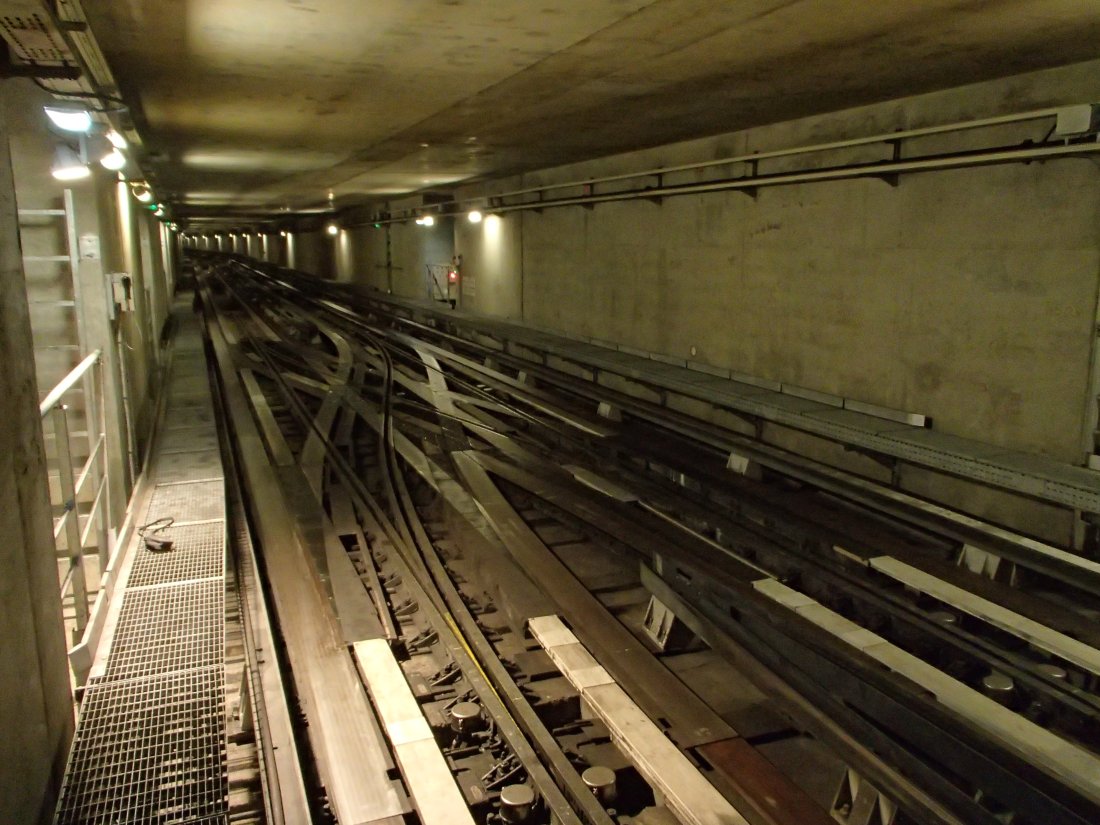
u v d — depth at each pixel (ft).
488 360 51.47
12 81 18.97
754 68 20.15
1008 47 17.85
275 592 19.77
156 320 50.29
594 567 23.50
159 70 20.39
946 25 16.14
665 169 34.83
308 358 53.16
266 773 12.98
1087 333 19.66
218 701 13.47
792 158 28.84
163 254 70.59
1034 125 20.27
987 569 19.90
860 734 14.40
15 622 10.13
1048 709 15.07
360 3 14.92
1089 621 16.67
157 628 15.62
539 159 41.91
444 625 18.44
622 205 40.34
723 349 33.65
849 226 26.63
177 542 19.67
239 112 26.68
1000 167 21.40
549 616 18.79
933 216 23.52
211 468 26.08
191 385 41.19
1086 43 17.46
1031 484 19.42
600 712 15.01
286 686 16.24
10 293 10.63
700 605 19.27
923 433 23.66
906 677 15.10
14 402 10.54
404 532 24.94
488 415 38.29
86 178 19.81
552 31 16.84
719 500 26.08
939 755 13.52
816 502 24.91
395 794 12.56
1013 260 21.29
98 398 18.51
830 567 20.42
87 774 11.90
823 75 21.01
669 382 33.35
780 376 30.48
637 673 16.48
